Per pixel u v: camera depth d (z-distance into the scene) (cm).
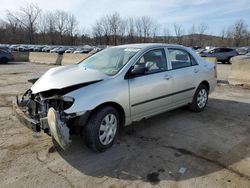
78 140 431
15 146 407
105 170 340
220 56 2300
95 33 8206
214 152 392
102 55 496
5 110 605
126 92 405
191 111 598
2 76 1230
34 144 414
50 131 345
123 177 324
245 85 939
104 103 380
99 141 376
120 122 420
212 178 321
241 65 983
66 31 8156
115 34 7956
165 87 478
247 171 337
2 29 7431
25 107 418
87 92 363
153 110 466
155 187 303
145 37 7856
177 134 464
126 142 426
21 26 7262
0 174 328
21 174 329
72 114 347
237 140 438
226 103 693
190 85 547
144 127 496
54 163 357
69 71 431
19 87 922
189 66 552
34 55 2334
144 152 391
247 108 642
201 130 484
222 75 1342
